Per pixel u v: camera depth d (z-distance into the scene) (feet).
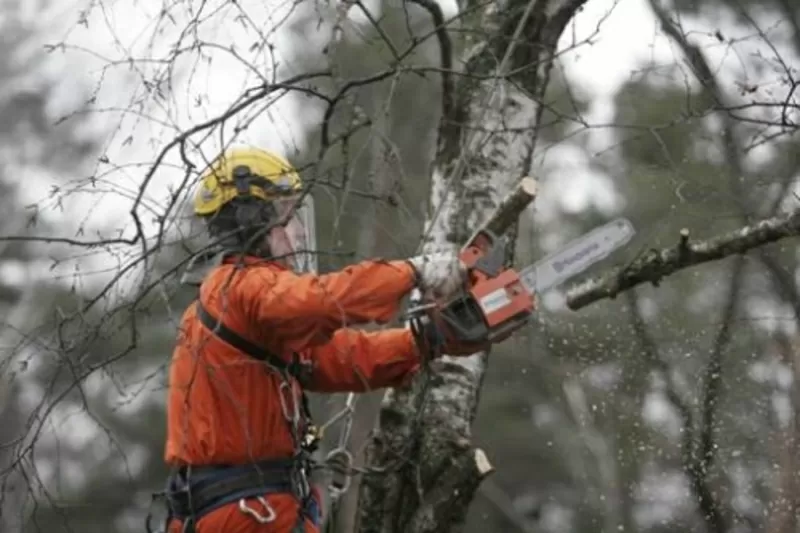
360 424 83.15
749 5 49.42
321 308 28.12
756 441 50.65
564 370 78.54
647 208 63.93
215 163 29.53
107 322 29.81
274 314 28.22
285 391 29.50
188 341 29.40
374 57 32.78
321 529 30.96
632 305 52.24
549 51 34.71
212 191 29.91
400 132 42.78
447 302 29.81
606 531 86.84
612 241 30.45
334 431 82.33
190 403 29.27
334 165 29.66
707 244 32.76
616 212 68.64
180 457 29.30
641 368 55.67
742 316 52.37
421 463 33.01
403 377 31.45
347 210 31.94
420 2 33.94
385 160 30.27
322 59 30.73
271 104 27.37
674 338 55.62
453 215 34.09
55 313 30.37
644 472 57.57
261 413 29.12
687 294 61.11
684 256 32.94
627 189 63.77
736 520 50.31
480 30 32.55
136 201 26.96
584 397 90.48
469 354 30.42
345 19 28.25
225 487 28.96
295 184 29.89
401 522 33.19
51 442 59.67
